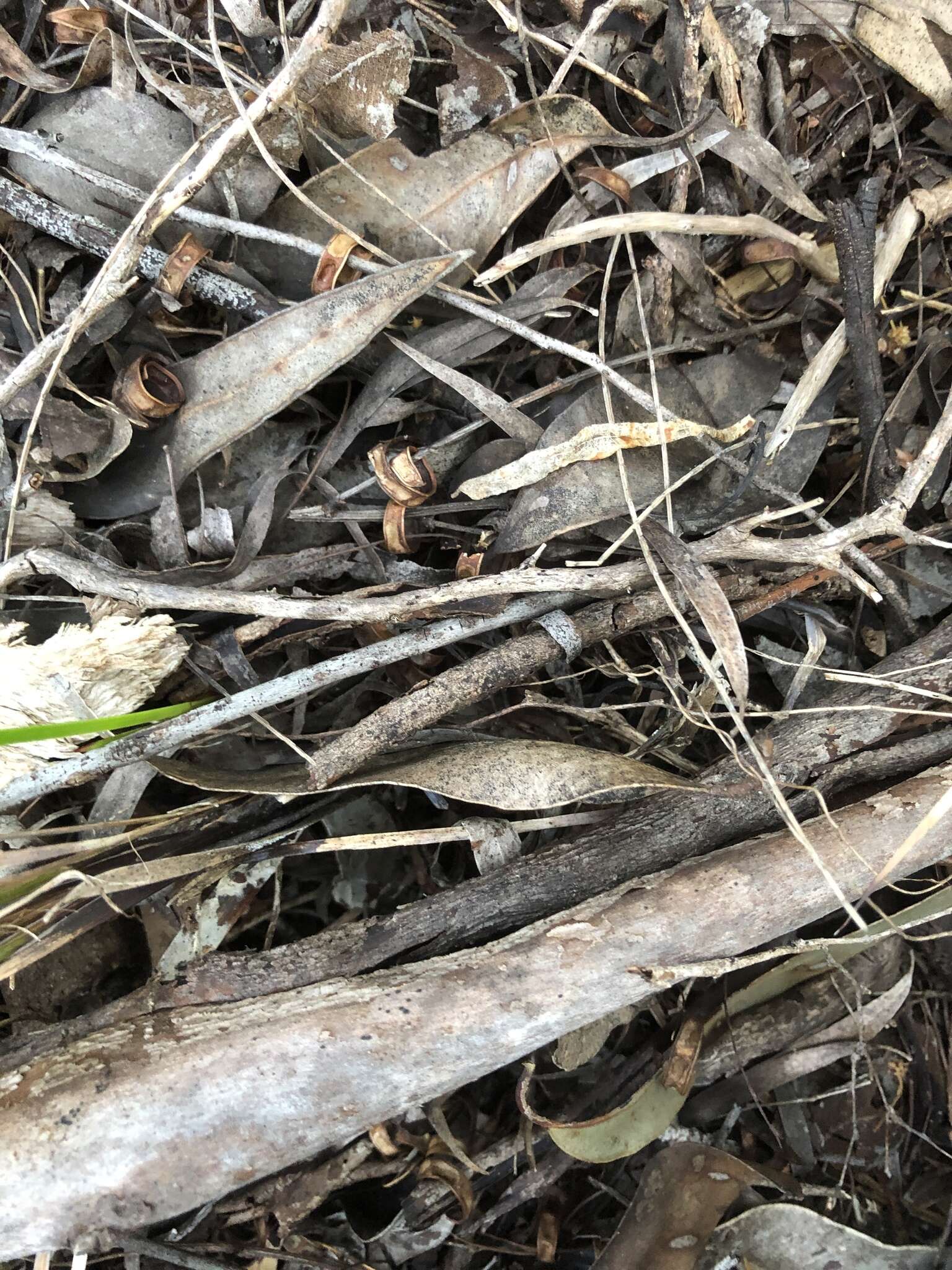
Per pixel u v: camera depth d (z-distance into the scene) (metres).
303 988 0.23
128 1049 0.22
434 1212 0.28
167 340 0.25
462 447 0.27
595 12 0.24
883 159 0.28
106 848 0.24
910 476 0.24
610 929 0.23
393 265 0.24
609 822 0.25
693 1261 0.26
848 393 0.28
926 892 0.26
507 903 0.24
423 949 0.24
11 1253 0.21
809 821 0.25
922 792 0.25
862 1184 0.30
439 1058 0.22
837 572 0.25
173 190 0.21
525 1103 0.25
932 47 0.26
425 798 0.30
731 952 0.24
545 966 0.23
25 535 0.25
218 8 0.25
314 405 0.26
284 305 0.24
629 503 0.23
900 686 0.24
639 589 0.25
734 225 0.26
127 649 0.24
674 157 0.26
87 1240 0.21
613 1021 0.27
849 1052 0.29
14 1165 0.21
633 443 0.25
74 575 0.23
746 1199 0.28
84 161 0.25
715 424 0.27
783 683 0.29
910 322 0.29
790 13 0.27
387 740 0.24
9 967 0.22
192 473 0.25
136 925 0.28
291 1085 0.22
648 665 0.28
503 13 0.24
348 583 0.27
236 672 0.25
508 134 0.25
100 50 0.24
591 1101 0.28
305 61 0.20
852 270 0.25
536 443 0.26
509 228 0.26
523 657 0.25
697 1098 0.29
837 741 0.25
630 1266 0.26
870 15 0.26
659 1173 0.27
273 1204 0.26
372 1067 0.22
